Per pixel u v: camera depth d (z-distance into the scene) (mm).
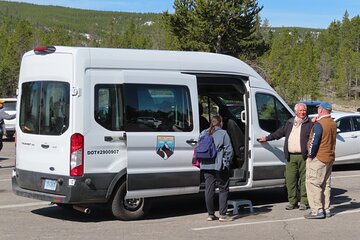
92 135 8133
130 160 8414
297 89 75938
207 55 9430
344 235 7762
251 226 8352
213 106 10625
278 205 10219
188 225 8414
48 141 8367
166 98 8805
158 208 9859
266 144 9891
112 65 8375
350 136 15102
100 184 8203
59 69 8312
